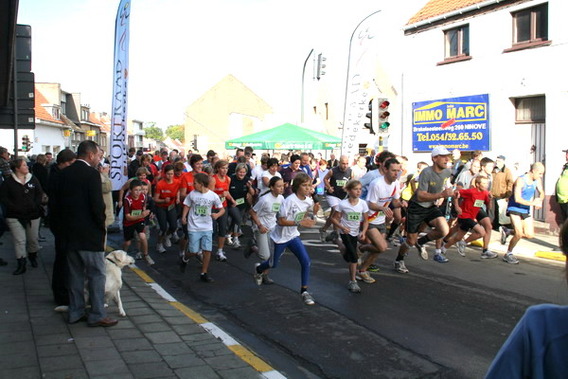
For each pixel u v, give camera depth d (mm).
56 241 5883
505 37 14656
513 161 14695
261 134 21734
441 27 16594
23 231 7934
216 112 59156
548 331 1468
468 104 15750
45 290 6867
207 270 8383
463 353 5070
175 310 6242
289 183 12891
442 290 7438
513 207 9484
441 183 8180
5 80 12641
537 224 13578
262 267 7430
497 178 11344
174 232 10891
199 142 41750
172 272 8805
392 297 7078
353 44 15055
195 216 8078
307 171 14453
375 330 5758
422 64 17375
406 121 18109
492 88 15062
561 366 1428
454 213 11000
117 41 12039
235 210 10797
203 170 10242
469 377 4523
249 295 7316
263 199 7836
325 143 21266
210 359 4621
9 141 50812
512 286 7695
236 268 9070
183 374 4258
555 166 13305
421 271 8695
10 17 7332
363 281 7938
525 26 14273
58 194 5367
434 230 8586
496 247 11148
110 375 4172
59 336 5062
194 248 8078
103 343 4906
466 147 15930
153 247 11094
